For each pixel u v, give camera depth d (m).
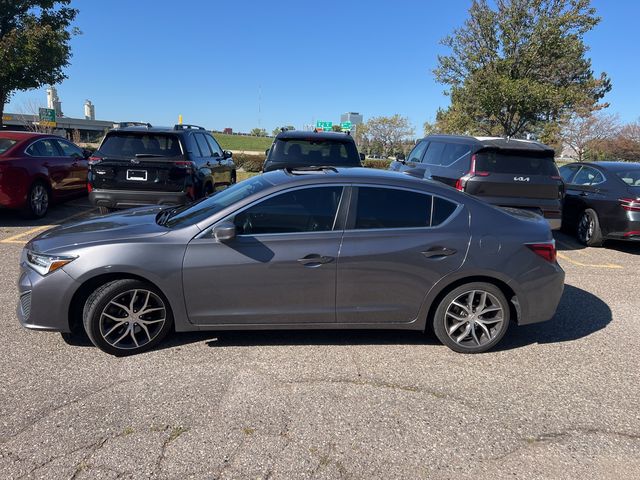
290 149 8.22
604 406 3.31
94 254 3.60
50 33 17.58
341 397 3.29
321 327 3.91
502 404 3.29
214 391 3.30
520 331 4.55
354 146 8.31
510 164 7.01
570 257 7.56
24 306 3.77
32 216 8.44
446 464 2.68
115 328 3.71
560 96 18.00
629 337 4.47
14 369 3.51
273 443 2.79
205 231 3.73
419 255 3.83
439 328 4.00
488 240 3.91
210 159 9.05
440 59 20.08
